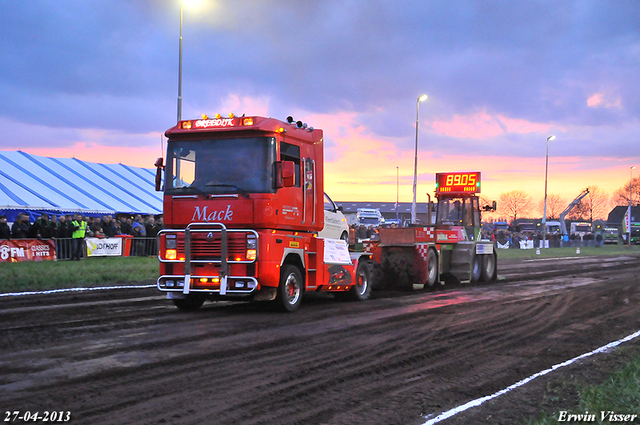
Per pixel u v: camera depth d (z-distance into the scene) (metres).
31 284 13.54
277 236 10.08
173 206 10.27
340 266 11.93
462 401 5.30
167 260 10.29
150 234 22.77
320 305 11.73
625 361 6.99
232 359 6.59
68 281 14.30
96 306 10.57
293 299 10.63
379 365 6.54
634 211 114.75
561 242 58.72
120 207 27.44
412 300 12.77
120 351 6.77
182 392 5.25
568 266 26.95
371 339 8.02
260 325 8.94
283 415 4.75
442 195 18.03
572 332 9.07
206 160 10.23
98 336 7.64
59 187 26.84
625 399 5.20
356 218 37.59
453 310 11.16
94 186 28.81
